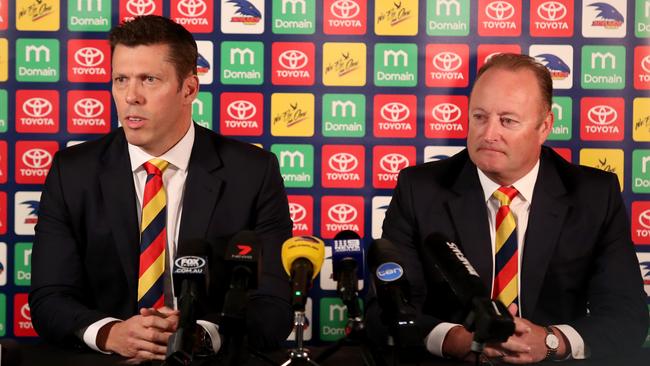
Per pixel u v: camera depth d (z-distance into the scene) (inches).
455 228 355.9
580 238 353.7
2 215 418.3
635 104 418.6
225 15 417.1
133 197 355.6
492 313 207.3
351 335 245.4
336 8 418.3
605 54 417.7
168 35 342.3
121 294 355.3
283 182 390.9
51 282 347.3
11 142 417.1
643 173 419.5
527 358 305.6
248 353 297.4
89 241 355.3
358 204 423.5
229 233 361.1
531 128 336.8
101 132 418.3
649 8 416.2
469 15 418.0
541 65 347.9
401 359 301.3
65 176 362.9
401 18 418.6
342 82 420.5
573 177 366.3
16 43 415.2
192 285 236.1
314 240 237.6
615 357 318.7
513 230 350.9
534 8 417.1
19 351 270.5
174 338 215.3
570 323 334.3
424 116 420.5
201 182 360.8
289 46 418.6
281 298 348.8
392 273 228.5
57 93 416.8
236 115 420.5
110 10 415.2
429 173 373.1
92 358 300.4
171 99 344.2
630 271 352.8
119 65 339.9
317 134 421.7
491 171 342.6
